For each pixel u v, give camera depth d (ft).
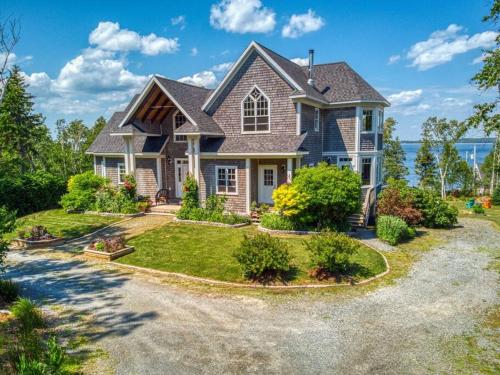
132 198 81.10
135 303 36.73
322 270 43.52
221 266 46.73
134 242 58.29
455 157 159.74
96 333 30.50
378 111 85.35
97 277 44.68
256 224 68.59
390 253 53.98
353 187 59.26
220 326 31.71
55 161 160.56
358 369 25.40
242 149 73.77
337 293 39.27
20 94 126.62
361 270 45.47
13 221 40.22
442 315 34.14
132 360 26.32
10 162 96.37
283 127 74.18
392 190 72.28
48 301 37.52
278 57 82.23
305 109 75.87
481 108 42.57
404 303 36.83
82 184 83.92
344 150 83.97
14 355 25.54
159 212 78.69
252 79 76.13
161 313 34.37
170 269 46.52
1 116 121.80
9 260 52.65
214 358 26.66
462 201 131.95
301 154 69.67
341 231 61.16
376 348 28.19
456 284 42.19
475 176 180.24
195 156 75.05
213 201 72.18
